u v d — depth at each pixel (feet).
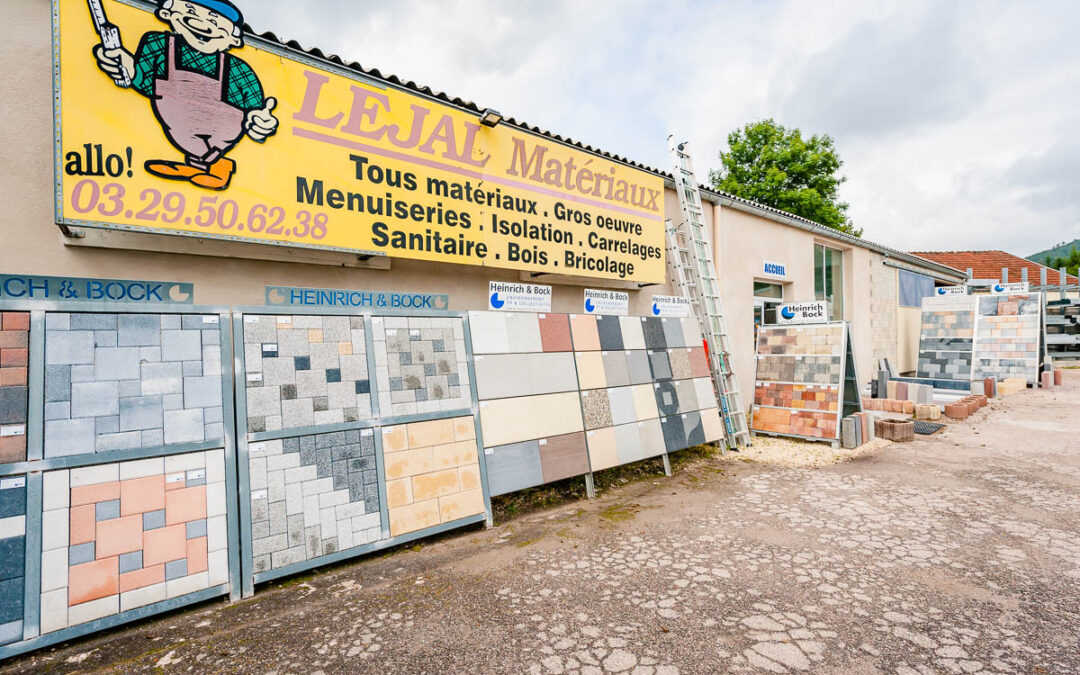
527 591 10.50
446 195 16.67
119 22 11.21
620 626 9.16
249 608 9.93
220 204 12.44
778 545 12.68
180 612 9.77
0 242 11.16
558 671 7.92
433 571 11.46
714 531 13.67
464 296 18.57
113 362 9.91
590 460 17.25
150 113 11.57
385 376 13.24
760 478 18.74
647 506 15.97
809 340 25.59
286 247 14.14
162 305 10.64
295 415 11.64
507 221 18.35
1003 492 16.47
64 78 10.69
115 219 11.15
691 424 21.13
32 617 8.42
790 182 82.64
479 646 8.61
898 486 17.29
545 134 20.11
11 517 8.57
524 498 16.67
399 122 15.60
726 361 25.11
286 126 13.48
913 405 29.58
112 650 8.61
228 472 10.57
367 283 16.24
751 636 8.80
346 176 14.49
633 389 19.57
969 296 45.39
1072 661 8.07
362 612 9.73
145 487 9.71
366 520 12.03
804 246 37.68
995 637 8.74
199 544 10.00
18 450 8.82
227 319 11.32
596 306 21.49
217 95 12.41
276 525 10.87
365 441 12.48
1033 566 11.38
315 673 7.95
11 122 11.37
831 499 16.10
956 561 11.66
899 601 9.95
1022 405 33.24
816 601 9.97
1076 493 16.25
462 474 13.94
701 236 26.68
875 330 47.39
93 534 9.12
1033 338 41.83
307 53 14.23
